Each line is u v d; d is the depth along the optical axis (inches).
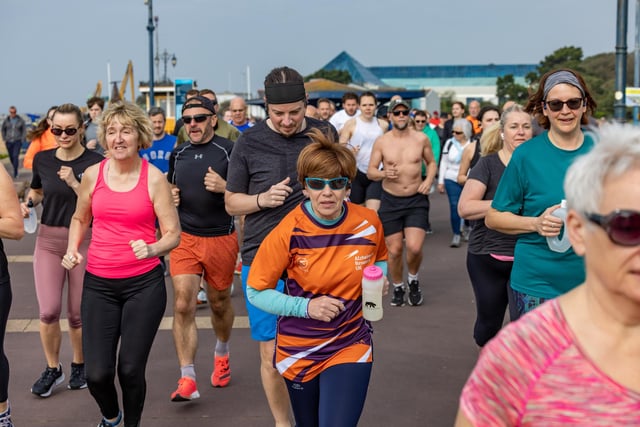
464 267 388.8
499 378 65.2
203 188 210.1
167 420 191.3
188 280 204.8
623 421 61.6
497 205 156.2
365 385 137.3
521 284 154.2
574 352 63.3
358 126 394.3
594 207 62.1
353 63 4485.7
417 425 185.6
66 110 205.3
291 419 192.1
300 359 138.7
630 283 60.4
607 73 3061.0
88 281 167.6
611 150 62.3
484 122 339.3
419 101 1499.8
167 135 323.0
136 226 167.2
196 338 202.8
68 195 206.4
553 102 146.7
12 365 237.9
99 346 163.5
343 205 139.4
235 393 211.2
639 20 925.8
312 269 136.4
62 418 194.2
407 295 329.1
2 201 165.5
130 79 1784.0
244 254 173.5
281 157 171.9
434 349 247.9
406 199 305.0
